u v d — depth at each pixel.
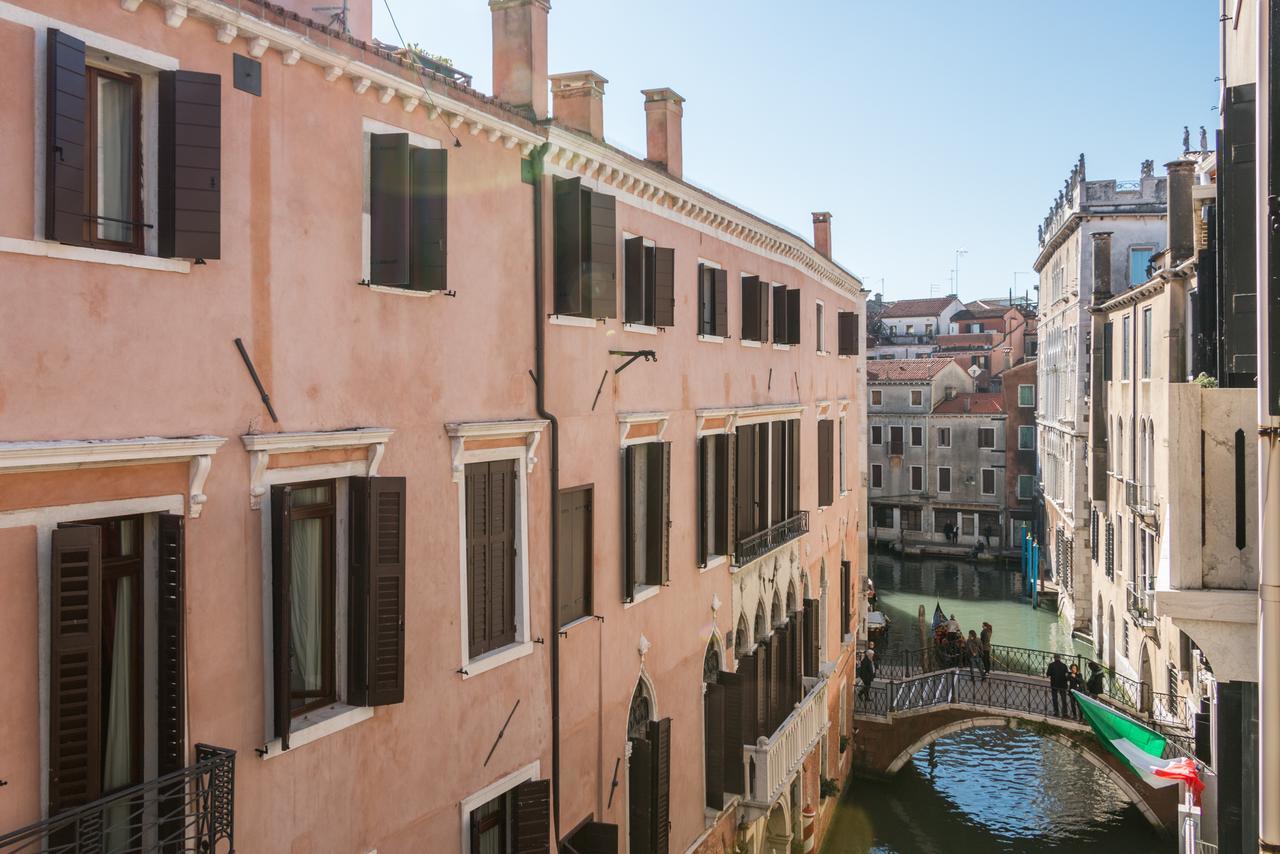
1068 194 43.12
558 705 11.52
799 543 21.88
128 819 6.67
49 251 6.16
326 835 8.34
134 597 7.01
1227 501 7.48
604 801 12.88
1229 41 9.77
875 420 64.38
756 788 17.48
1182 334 24.17
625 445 13.48
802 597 22.22
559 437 11.76
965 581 54.66
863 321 32.44
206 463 7.12
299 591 8.38
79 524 6.44
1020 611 47.06
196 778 6.67
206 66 7.26
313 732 8.14
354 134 8.62
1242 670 7.39
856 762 28.92
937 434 62.47
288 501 7.70
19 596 6.11
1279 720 6.02
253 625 7.62
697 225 16.05
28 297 6.09
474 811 10.43
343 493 8.63
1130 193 40.12
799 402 21.98
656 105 15.36
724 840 16.94
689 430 15.77
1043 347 54.19
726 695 16.66
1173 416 7.57
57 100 6.11
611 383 13.11
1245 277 8.15
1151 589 27.69
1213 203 10.94
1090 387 37.41
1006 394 60.59
